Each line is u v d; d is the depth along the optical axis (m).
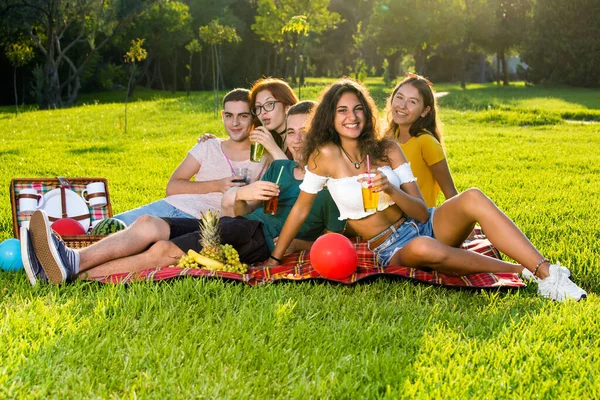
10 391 2.91
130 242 4.71
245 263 5.02
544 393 3.06
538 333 3.74
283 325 3.81
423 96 5.73
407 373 3.22
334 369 3.26
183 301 4.13
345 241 4.61
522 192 9.56
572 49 49.03
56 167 12.30
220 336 3.58
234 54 64.31
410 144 5.73
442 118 23.66
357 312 4.10
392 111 5.81
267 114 5.60
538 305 4.25
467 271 4.72
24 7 39.66
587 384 3.14
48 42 40.91
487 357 3.43
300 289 4.49
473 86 56.22
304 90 34.41
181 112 25.94
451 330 3.81
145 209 5.74
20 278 4.74
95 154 14.43
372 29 59.53
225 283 4.48
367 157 4.62
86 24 47.72
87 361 3.25
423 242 4.61
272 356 3.37
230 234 4.90
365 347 3.56
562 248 6.01
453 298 4.42
